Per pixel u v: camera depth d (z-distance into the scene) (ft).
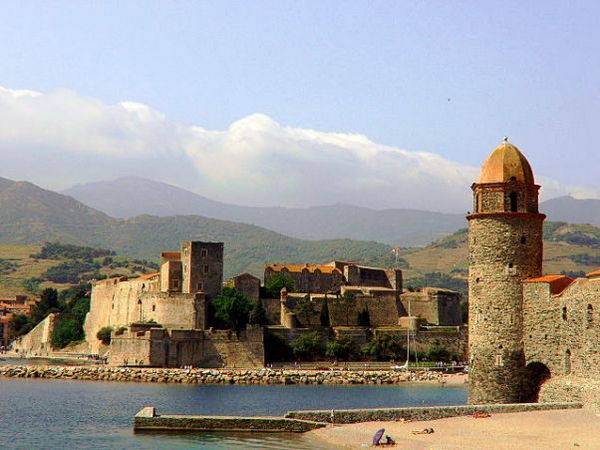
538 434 338.34
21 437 384.47
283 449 338.54
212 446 350.02
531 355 403.54
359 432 361.10
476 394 413.59
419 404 533.96
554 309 396.78
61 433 396.57
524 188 414.82
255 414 475.31
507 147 424.05
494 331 410.52
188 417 392.06
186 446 351.05
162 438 372.38
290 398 571.69
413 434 347.97
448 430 352.28
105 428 411.75
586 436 331.77
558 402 388.16
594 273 377.71
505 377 406.82
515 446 315.37
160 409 497.87
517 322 408.67
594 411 370.12
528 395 407.64
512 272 409.90
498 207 414.21
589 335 375.04
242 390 634.43
